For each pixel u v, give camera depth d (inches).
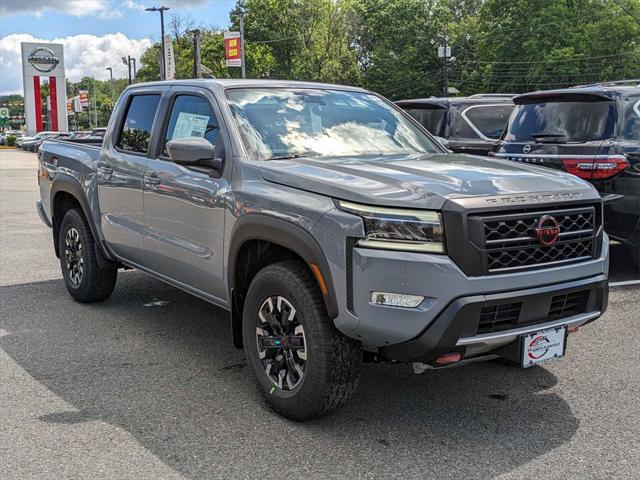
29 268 312.7
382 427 145.1
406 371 179.3
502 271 129.1
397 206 127.6
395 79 2999.5
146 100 209.3
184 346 199.9
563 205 138.7
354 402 158.6
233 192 158.2
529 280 131.6
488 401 159.2
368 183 135.4
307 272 142.3
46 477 123.8
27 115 2647.6
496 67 2421.3
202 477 124.0
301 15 2719.0
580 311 144.9
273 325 148.9
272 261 158.1
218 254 165.3
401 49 3093.0
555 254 137.1
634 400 159.3
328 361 136.3
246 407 155.4
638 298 245.8
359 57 3191.4
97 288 240.2
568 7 2290.8
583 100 262.1
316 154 169.3
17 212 531.5
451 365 137.6
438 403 158.2
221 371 179.2
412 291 125.0
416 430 143.7
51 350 195.8
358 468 127.3
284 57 2785.4
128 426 145.4
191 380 172.6
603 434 141.6
